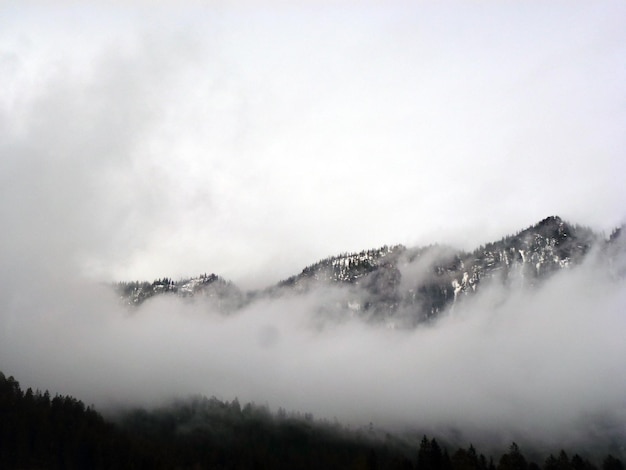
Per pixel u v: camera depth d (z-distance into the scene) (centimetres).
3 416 18075
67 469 17425
